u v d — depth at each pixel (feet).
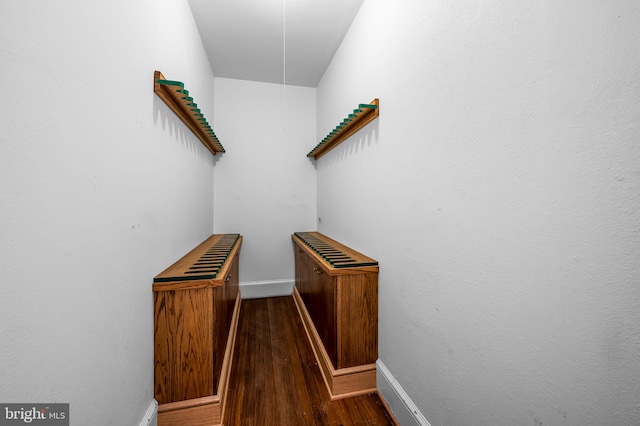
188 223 5.88
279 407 4.55
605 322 1.73
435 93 3.42
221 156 9.77
